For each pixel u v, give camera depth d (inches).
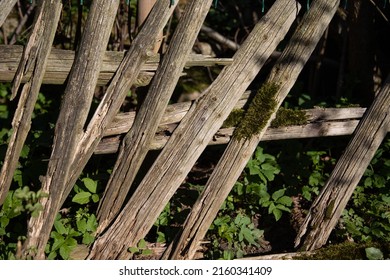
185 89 206.8
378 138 142.2
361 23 182.4
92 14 125.0
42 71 125.4
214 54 224.4
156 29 129.7
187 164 136.8
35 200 122.7
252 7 233.1
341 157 143.4
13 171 132.3
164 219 144.2
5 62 126.3
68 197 150.3
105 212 138.2
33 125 168.2
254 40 138.6
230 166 138.6
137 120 133.8
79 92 127.3
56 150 129.0
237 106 142.1
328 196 142.3
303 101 175.5
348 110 146.1
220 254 139.4
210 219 138.3
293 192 156.9
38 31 124.5
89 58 126.0
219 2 238.7
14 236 135.8
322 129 145.3
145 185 135.5
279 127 143.6
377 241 143.1
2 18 127.3
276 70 141.0
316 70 200.4
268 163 155.9
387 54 201.8
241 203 152.9
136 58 129.9
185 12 130.6
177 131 135.9
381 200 154.8
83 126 130.3
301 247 142.4
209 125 136.5
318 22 141.0
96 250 134.7
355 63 188.1
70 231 134.6
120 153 135.5
